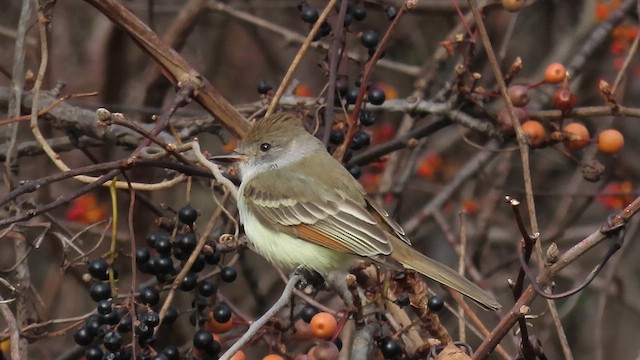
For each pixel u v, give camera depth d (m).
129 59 14.66
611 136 10.84
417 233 14.84
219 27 16.00
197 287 9.23
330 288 10.25
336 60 10.15
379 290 8.80
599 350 13.55
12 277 10.14
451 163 15.98
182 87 10.01
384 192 13.77
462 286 9.21
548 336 14.34
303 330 9.57
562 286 15.49
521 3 10.68
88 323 8.53
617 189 14.09
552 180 16.23
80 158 14.62
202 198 15.25
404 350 8.75
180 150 9.07
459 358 7.86
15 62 10.21
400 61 16.20
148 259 9.02
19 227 9.84
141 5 15.83
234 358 8.78
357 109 9.95
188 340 12.53
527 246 7.93
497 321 13.93
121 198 13.61
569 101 10.85
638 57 15.08
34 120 9.34
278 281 14.91
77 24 15.64
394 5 13.38
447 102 11.54
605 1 15.27
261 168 10.44
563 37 15.87
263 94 11.25
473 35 11.02
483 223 14.00
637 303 15.12
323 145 10.36
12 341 8.38
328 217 10.02
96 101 15.03
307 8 10.41
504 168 14.48
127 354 8.52
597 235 7.93
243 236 10.63
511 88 10.91
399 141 11.90
